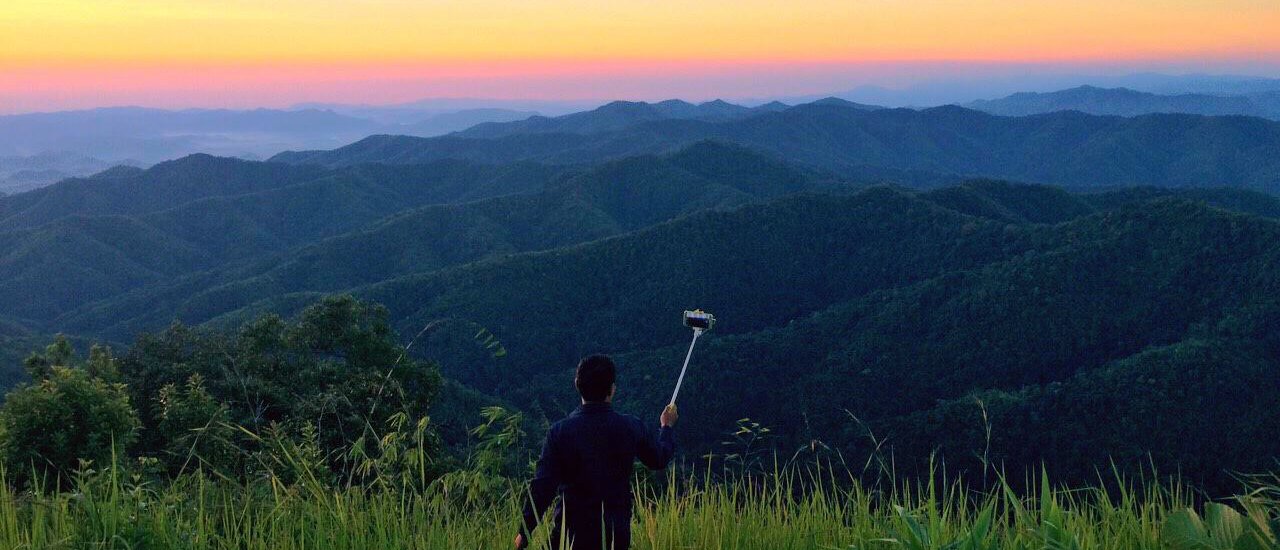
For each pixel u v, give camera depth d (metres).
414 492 3.46
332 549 3.24
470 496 3.47
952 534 2.92
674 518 3.53
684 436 95.31
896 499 3.09
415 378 23.30
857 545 3.06
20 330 130.38
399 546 3.17
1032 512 2.85
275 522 3.35
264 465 3.68
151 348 24.94
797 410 101.56
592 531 3.17
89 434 11.81
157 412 18.91
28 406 11.67
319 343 24.81
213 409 14.07
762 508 3.62
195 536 3.34
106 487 3.55
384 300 153.38
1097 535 3.05
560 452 3.21
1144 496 3.19
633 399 100.75
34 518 3.26
